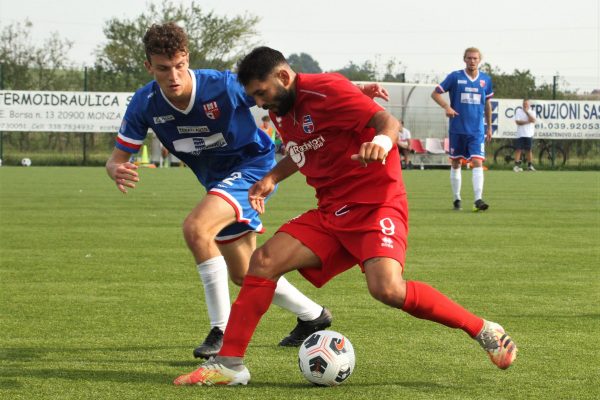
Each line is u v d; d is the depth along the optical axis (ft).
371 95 29.84
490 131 88.79
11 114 192.24
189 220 30.22
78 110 193.67
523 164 206.08
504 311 37.27
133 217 78.48
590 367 27.84
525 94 222.69
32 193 108.06
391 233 25.54
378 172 26.27
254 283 26.21
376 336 32.37
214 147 32.37
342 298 40.50
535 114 197.26
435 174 171.63
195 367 27.96
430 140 201.26
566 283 44.65
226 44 288.10
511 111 197.06
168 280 45.06
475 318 25.99
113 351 30.01
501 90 224.94
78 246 58.39
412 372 27.22
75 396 24.35
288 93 26.12
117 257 53.31
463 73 85.76
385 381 26.18
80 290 41.96
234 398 24.31
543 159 207.21
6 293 41.04
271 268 26.25
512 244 60.44
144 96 31.65
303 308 30.76
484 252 56.34
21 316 35.81
